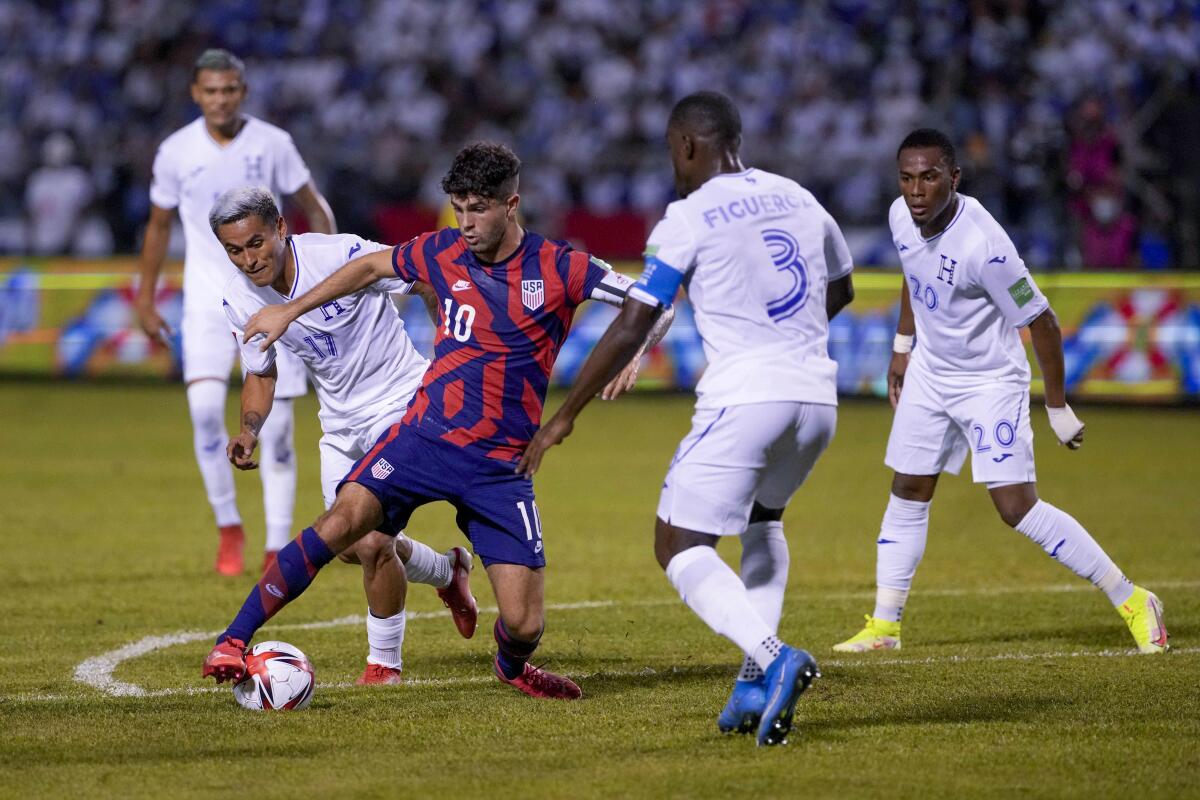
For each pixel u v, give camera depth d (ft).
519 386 59.88
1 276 223.92
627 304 52.85
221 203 64.13
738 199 53.26
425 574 69.26
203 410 97.50
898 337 77.97
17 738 55.21
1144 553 105.50
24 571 99.14
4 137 263.29
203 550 108.27
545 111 259.39
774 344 53.31
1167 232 205.87
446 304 59.77
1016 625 81.61
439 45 273.33
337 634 79.46
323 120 266.36
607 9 272.51
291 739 55.01
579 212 222.89
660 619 83.20
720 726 54.90
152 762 51.78
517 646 61.46
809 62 258.16
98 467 150.71
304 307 60.23
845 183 221.25
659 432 181.37
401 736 55.42
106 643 76.59
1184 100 221.25
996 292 69.15
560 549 108.58
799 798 47.06
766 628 52.34
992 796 47.32
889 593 75.31
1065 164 206.08
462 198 56.85
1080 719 57.36
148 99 271.90
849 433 176.24
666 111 258.37
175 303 218.59
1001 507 73.15
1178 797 47.24
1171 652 71.82
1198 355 190.29
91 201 241.35
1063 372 70.79
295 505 130.11
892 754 52.13
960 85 240.12
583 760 51.67
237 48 278.87
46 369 222.89
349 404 69.72
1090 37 242.78
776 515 57.67
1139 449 163.02
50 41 283.38
